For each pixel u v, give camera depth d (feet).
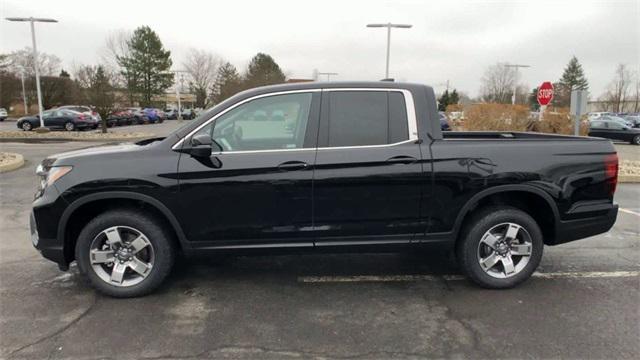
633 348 10.55
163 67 226.17
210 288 13.97
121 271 13.04
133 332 11.25
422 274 15.20
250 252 13.24
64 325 11.57
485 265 13.78
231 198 12.75
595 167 13.74
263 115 12.96
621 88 234.17
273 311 12.44
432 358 10.17
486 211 13.71
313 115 13.00
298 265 15.98
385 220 13.17
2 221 21.66
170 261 13.30
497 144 13.42
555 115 55.11
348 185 12.84
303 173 12.72
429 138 13.20
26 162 41.86
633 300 13.14
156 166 12.53
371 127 13.07
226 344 10.73
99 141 70.23
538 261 13.87
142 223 12.85
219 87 222.89
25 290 13.71
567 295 13.48
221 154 12.69
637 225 21.71
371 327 11.57
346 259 16.62
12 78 193.16
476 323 11.76
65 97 197.47
